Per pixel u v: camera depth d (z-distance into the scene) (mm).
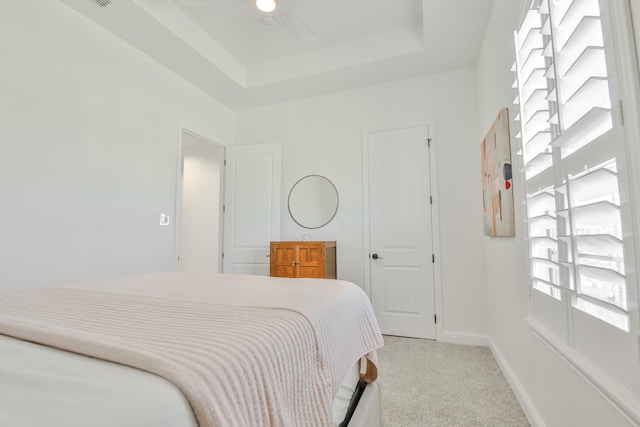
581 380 1065
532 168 1424
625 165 768
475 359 2447
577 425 1103
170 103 2965
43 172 1974
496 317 2418
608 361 896
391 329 3090
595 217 926
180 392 497
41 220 1955
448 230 2979
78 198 2162
